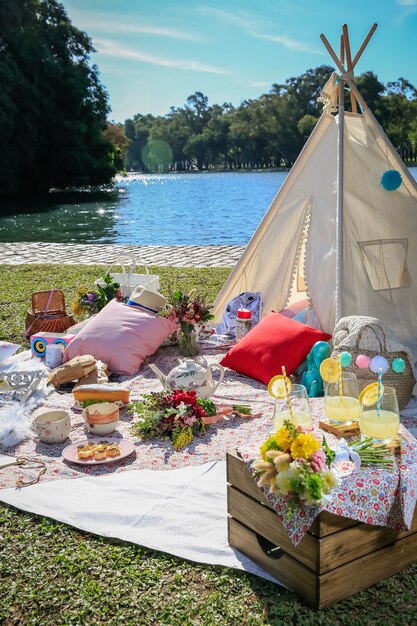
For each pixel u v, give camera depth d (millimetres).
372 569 3447
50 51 49312
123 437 5391
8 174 46812
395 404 3555
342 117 7141
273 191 50281
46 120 48719
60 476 4750
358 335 5797
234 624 3240
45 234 24375
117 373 6891
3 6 47000
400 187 7168
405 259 7008
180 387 5895
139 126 150500
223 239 21734
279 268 7770
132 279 8711
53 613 3350
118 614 3324
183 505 4312
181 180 81062
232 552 3816
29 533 4059
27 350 7785
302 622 3219
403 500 3393
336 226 6945
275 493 3330
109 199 45281
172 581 3586
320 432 3854
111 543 3953
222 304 8211
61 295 8539
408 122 86500
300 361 6441
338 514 3217
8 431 5305
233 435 5391
